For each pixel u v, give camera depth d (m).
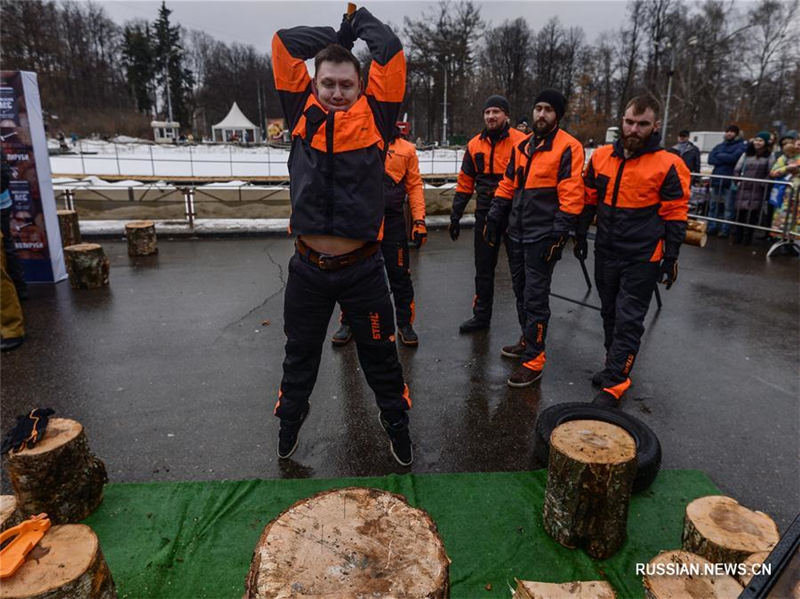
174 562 2.13
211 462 2.83
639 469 2.52
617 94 48.38
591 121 43.88
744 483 2.72
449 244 8.56
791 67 47.88
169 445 2.99
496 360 4.19
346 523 1.48
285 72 2.29
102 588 1.67
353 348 4.38
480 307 4.72
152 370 3.96
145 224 7.61
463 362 4.15
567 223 3.35
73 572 1.55
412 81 53.16
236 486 2.58
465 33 51.94
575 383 3.82
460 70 52.19
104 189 9.49
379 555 1.38
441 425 3.24
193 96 76.19
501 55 54.75
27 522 1.69
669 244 3.21
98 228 8.77
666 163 3.12
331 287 2.41
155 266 7.04
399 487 2.60
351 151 2.25
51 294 5.81
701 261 7.45
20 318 4.38
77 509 2.31
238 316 5.14
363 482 2.63
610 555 2.19
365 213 2.31
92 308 5.36
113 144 44.72
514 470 2.79
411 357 4.24
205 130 77.31
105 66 68.75
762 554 1.80
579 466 2.07
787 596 1.02
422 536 1.44
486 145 4.25
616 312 3.43
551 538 2.27
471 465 2.83
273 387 3.71
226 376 3.87
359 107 2.24
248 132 56.41
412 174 4.20
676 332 4.83
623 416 2.85
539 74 55.09
